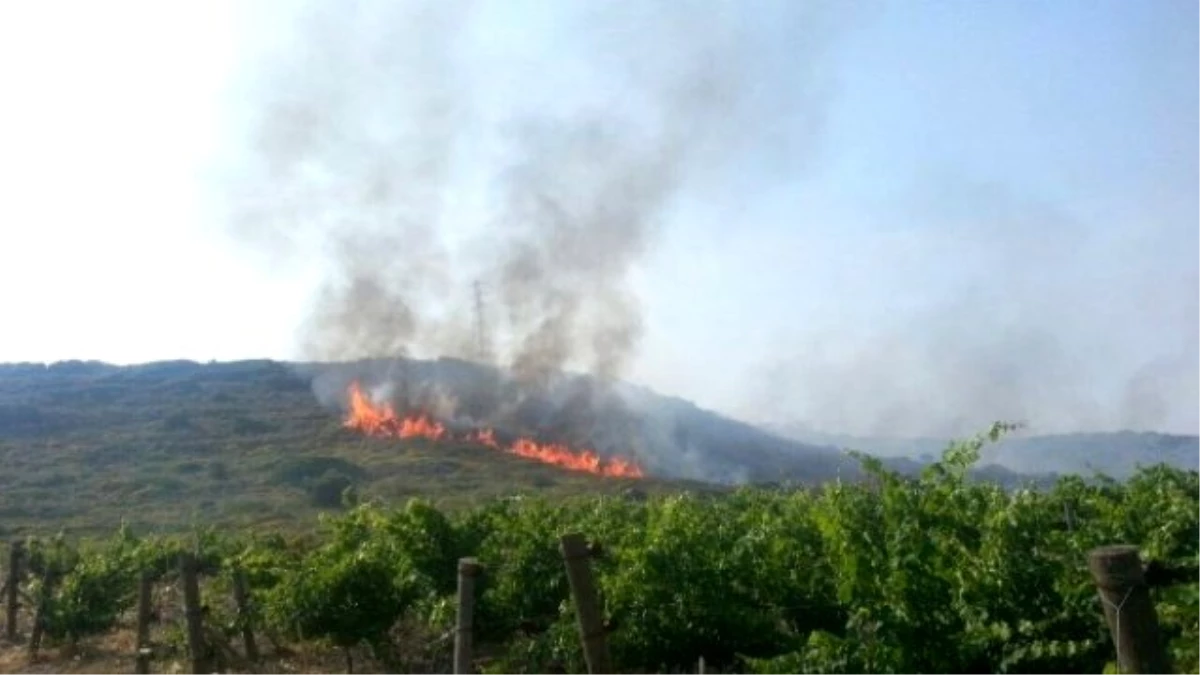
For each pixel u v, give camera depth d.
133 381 139.75
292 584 17.69
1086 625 8.92
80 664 21.16
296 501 76.31
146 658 17.39
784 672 9.59
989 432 11.18
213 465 90.06
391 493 78.25
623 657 14.00
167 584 25.75
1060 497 13.80
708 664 14.09
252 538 33.25
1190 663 8.12
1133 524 12.12
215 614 19.41
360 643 19.48
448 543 18.09
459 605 10.68
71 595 22.66
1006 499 11.84
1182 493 15.79
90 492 80.00
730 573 14.12
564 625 14.31
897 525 10.00
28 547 29.84
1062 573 9.22
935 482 11.23
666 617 13.88
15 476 86.19
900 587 9.27
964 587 9.32
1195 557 8.58
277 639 21.08
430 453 99.38
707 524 16.80
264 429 111.88
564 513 21.38
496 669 15.42
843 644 9.32
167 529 62.47
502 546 17.89
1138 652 5.66
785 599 14.05
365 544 18.86
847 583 9.56
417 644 19.88
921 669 9.18
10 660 22.38
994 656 9.16
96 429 110.44
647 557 14.07
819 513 10.86
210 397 127.75
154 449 100.81
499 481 87.06
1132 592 5.70
